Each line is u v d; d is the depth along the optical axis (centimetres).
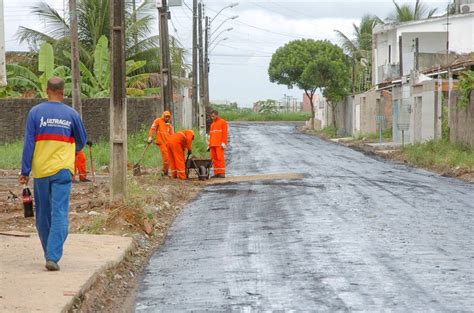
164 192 1861
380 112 5469
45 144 947
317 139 5734
